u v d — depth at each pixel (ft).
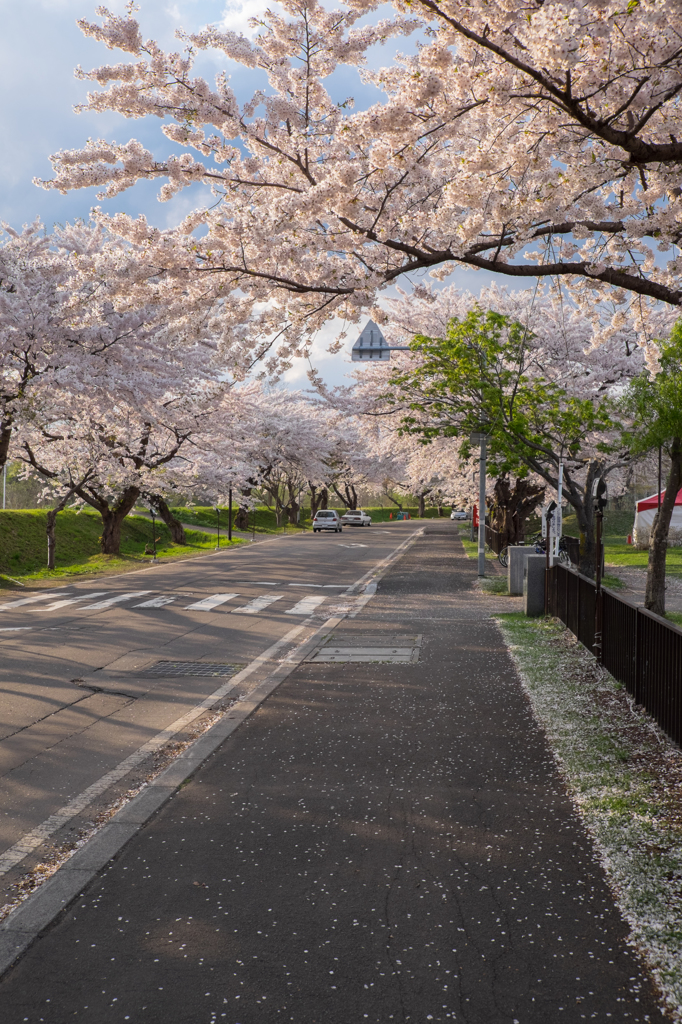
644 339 30.14
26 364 67.21
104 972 11.39
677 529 112.16
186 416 97.45
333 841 15.75
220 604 56.90
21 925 12.73
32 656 37.70
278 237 21.99
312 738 23.08
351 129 20.20
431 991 10.82
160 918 12.85
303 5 21.54
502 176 20.22
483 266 21.08
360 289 22.95
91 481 100.83
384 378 88.53
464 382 59.36
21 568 101.76
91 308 61.98
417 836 15.92
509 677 30.86
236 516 187.11
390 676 31.68
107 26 19.94
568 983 10.94
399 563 90.02
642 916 12.59
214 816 17.19
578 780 18.89
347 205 20.83
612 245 24.40
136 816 17.26
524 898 13.30
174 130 23.16
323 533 178.40
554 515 46.42
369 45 22.35
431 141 21.70
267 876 14.28
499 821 16.65
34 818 17.98
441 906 13.08
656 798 17.53
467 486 122.01
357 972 11.27
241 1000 10.69
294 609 54.24
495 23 17.28
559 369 77.66
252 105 22.50
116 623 48.11
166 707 28.04
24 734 24.72
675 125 19.74
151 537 141.49
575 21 14.71
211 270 23.31
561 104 17.11
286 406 198.08
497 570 80.53
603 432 63.41
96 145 22.11
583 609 35.47
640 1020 10.17
